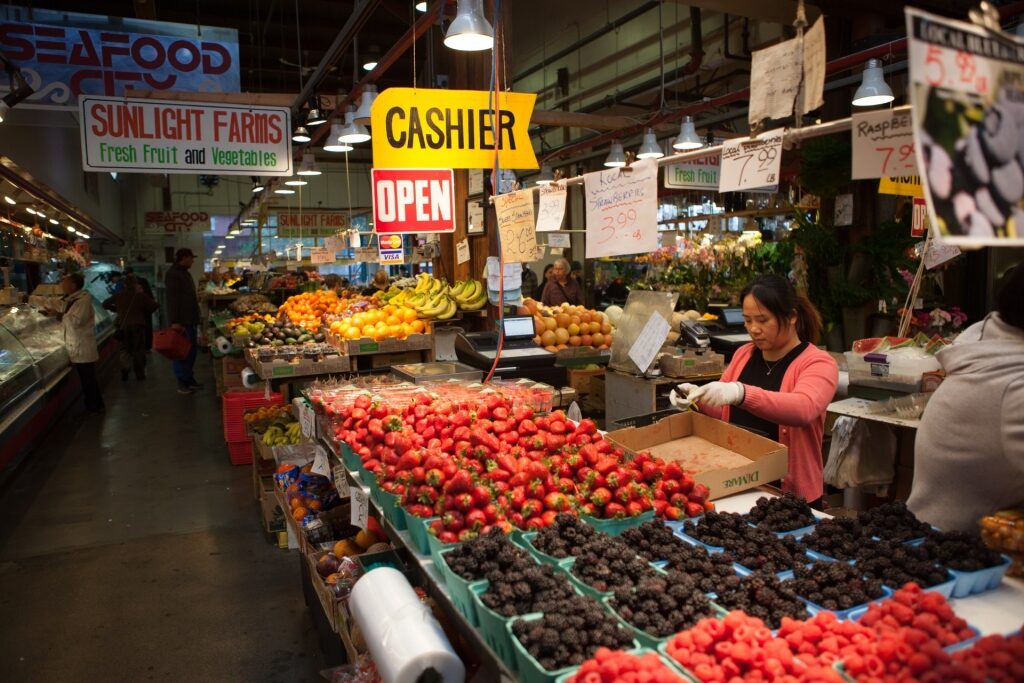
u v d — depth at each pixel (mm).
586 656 1316
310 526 3496
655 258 8109
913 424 3068
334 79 13047
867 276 5180
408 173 3949
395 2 6758
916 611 1337
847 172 4992
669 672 1160
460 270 5852
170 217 18625
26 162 7758
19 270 9391
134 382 11242
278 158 5438
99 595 3820
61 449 6891
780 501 1984
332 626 2887
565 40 11445
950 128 983
